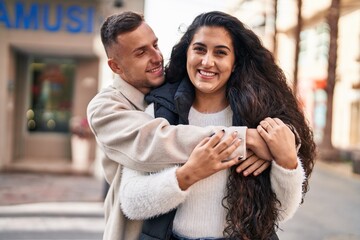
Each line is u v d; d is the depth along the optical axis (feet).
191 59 6.20
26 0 34.12
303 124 6.33
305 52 83.61
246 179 5.86
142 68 6.63
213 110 6.49
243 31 6.23
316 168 44.93
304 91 73.31
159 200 5.65
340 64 69.62
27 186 30.50
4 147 35.24
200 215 6.03
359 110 65.05
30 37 34.30
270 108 6.12
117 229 6.32
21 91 37.47
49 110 38.06
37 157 37.96
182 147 5.76
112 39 6.63
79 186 31.19
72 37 34.50
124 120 6.16
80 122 36.24
